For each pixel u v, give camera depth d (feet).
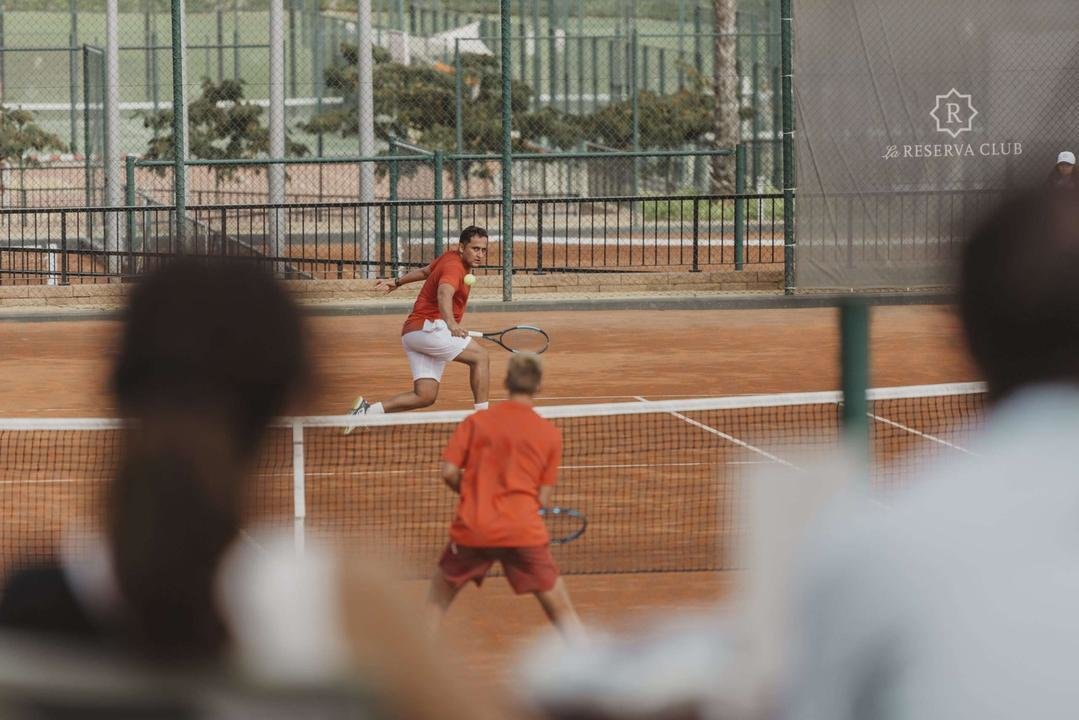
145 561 13.70
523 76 368.89
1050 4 202.59
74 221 319.68
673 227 316.60
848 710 13.44
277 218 225.56
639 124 350.64
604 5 436.35
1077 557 12.90
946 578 13.08
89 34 444.96
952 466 14.05
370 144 236.43
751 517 14.76
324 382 14.99
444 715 13.62
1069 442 13.60
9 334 191.93
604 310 210.79
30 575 14.02
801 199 208.85
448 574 59.31
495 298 216.95
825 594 13.74
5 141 357.41
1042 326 14.17
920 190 206.39
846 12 205.16
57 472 100.68
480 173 348.79
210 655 13.58
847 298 45.75
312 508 88.69
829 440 109.29
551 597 58.65
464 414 74.59
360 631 13.56
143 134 407.64
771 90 365.81
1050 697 12.57
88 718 13.69
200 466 14.17
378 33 367.86
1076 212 14.42
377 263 217.36
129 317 14.65
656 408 73.56
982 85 204.54
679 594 68.90
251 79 440.45
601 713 15.47
